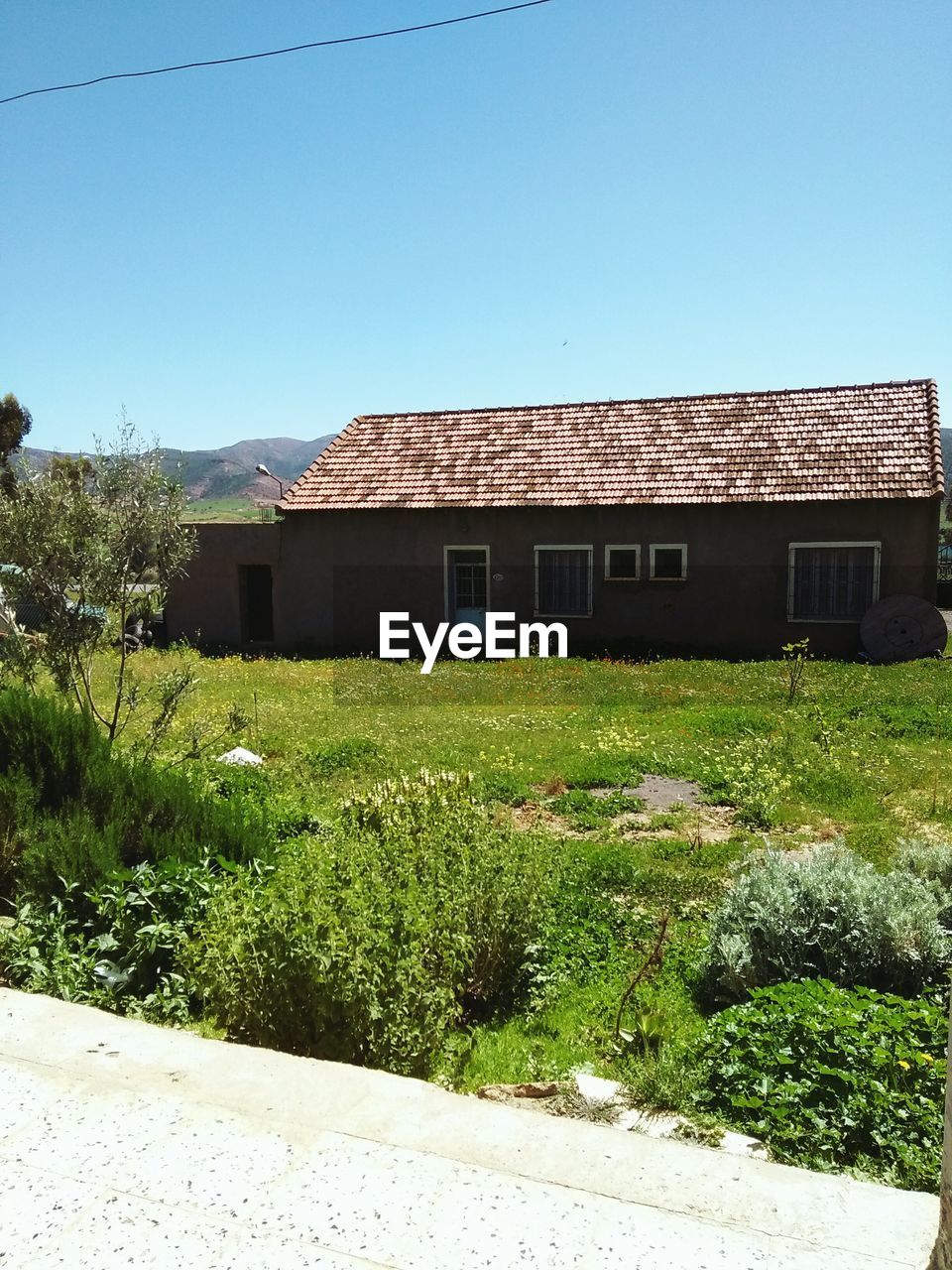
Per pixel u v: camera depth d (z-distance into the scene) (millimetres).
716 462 22531
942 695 15703
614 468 23281
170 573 9953
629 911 7102
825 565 21344
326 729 13953
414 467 25031
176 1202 2877
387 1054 4551
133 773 7324
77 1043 3902
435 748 12570
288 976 4633
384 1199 2891
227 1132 3248
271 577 25422
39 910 5918
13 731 7113
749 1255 2654
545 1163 3094
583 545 22953
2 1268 2609
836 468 21406
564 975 6102
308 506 24484
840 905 5820
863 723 13680
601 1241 2707
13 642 9359
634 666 20000
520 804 10320
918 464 20844
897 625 20516
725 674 18484
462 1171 3037
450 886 5805
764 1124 4160
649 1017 5137
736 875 7520
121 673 9914
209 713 14672
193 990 5125
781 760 11625
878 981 5652
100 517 9406
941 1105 4117
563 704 16172
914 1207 2895
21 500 9273
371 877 5410
